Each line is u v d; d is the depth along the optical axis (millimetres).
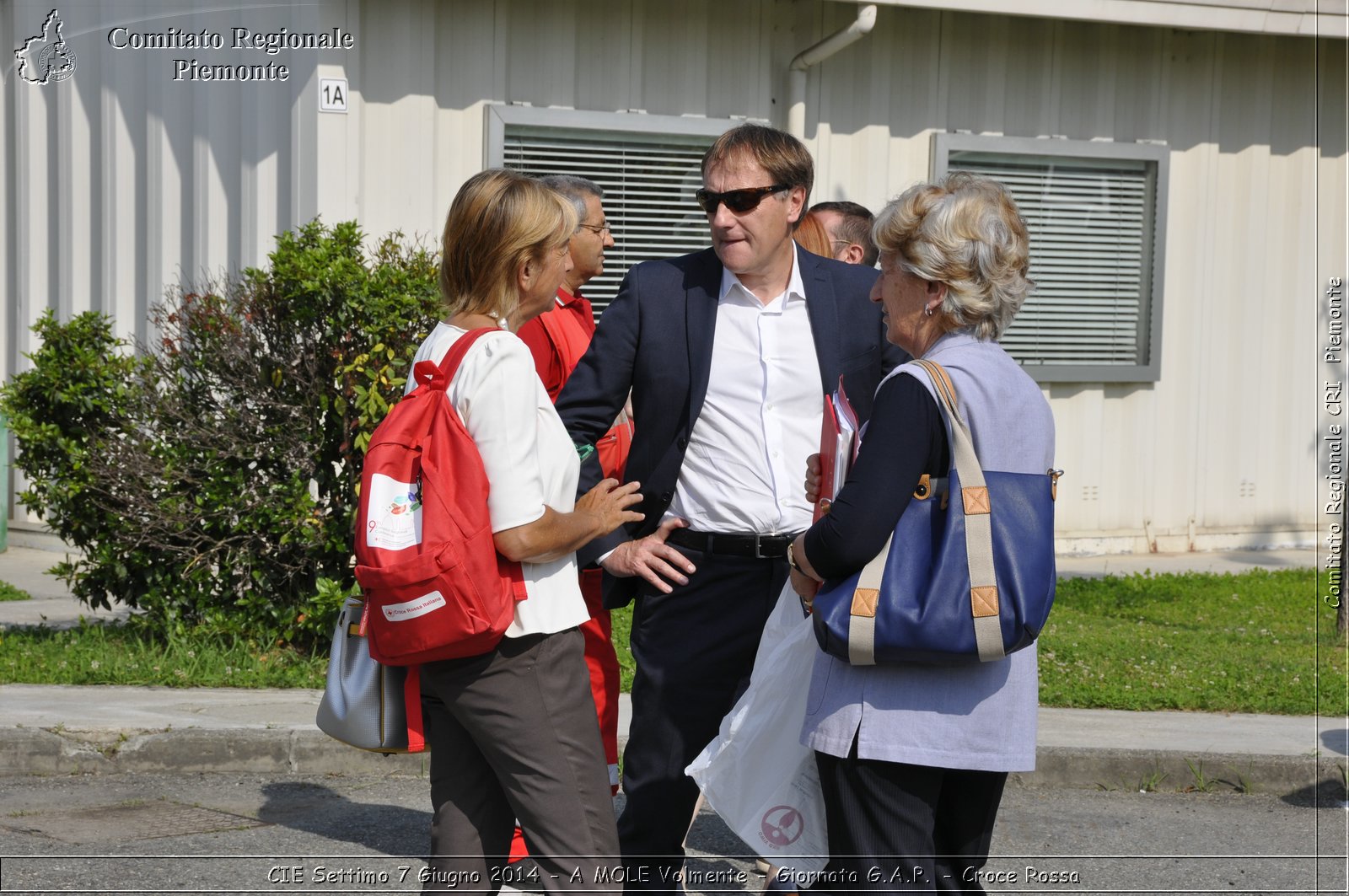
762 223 3736
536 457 3152
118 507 6902
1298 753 6023
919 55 10500
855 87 10367
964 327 2986
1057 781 5969
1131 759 5965
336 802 5340
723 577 3791
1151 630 8398
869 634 2783
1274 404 11727
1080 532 11266
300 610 6848
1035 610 2777
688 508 3842
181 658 6695
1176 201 11305
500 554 3129
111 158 9875
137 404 6945
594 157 9812
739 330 3852
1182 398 11477
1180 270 11383
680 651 3814
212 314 6871
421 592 3010
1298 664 7582
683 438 3840
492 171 3396
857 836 2941
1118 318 11266
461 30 9406
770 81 10141
